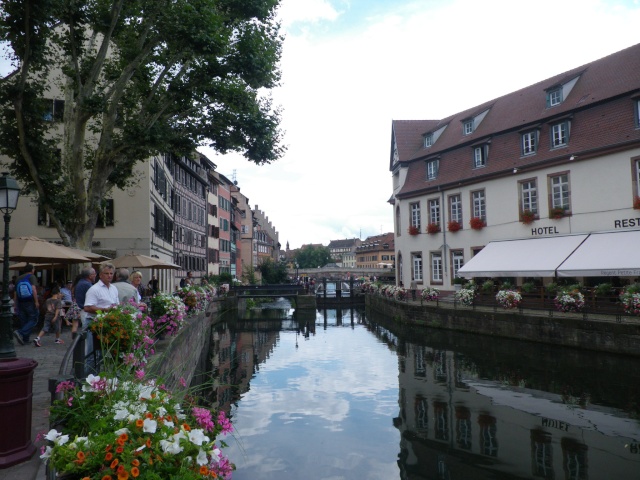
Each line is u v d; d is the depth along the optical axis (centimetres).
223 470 328
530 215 2295
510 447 834
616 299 1630
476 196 2652
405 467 769
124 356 461
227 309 3534
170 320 1026
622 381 1213
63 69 1287
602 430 898
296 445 869
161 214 2630
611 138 2000
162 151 1370
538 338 1669
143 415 309
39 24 1095
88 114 1242
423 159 3114
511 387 1221
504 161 2489
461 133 3000
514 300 1877
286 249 15938
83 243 1301
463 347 1798
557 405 1056
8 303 387
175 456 283
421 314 2338
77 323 1011
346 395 1213
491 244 2472
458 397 1155
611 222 1984
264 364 1662
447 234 2825
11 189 561
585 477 709
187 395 450
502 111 2811
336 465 780
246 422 1010
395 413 1052
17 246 979
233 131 1482
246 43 1355
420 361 1609
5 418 368
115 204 2169
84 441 283
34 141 1214
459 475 731
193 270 3925
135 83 1470
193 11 1193
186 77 1413
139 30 1343
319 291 5247
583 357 1483
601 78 2259
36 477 341
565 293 1709
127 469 257
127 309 583
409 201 3145
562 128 2247
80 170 1279
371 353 1820
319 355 1819
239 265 6681
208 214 4575
